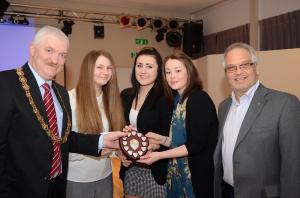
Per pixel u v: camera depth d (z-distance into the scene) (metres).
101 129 2.16
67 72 7.11
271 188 1.74
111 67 2.21
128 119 2.50
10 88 1.53
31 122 1.55
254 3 6.34
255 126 1.76
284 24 5.81
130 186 2.40
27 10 6.67
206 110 2.05
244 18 6.71
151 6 7.49
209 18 7.80
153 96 2.42
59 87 1.87
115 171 4.69
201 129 2.02
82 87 2.14
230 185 1.96
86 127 2.11
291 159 1.65
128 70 7.72
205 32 7.95
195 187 2.07
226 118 2.01
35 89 1.60
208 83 5.62
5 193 1.53
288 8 5.76
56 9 6.72
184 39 7.73
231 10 7.07
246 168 1.76
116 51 7.60
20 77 1.59
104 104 2.26
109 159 2.21
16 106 1.52
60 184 1.76
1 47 6.11
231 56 1.87
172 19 7.74
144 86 2.49
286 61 4.53
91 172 2.07
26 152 1.55
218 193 2.03
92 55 2.16
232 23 7.06
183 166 2.15
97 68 2.13
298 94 4.45
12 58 6.19
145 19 7.26
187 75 2.17
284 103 1.72
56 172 1.69
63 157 1.75
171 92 2.33
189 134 2.07
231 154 1.88
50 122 1.65
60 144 1.72
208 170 2.07
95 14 7.32
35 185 1.56
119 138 2.16
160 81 2.44
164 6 7.51
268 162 1.73
